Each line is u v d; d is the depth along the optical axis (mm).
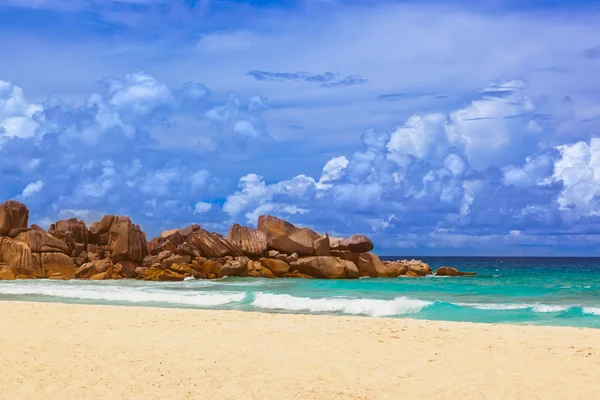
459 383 12727
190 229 58219
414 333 18672
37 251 51250
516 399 11672
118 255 53812
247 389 12117
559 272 86375
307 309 29938
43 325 19375
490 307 30031
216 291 39250
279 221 58406
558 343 17062
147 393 11773
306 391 12047
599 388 12367
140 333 17969
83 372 13133
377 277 59062
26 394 11578
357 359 14820
